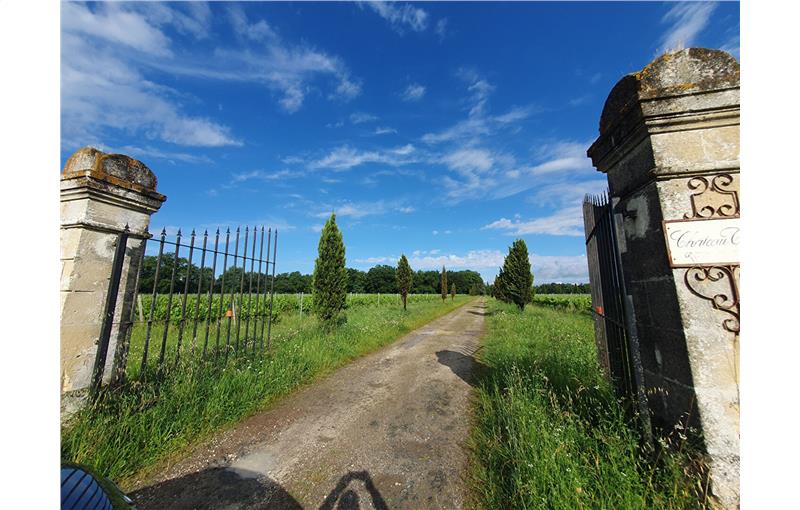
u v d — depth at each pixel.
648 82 1.99
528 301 16.59
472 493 2.17
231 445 2.82
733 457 1.62
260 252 5.13
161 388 3.16
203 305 11.70
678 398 1.83
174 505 2.05
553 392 3.33
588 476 1.93
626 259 2.30
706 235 1.81
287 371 4.47
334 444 2.86
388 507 2.05
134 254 3.26
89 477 1.42
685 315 1.79
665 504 1.68
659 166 1.91
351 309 17.80
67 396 2.63
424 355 6.56
